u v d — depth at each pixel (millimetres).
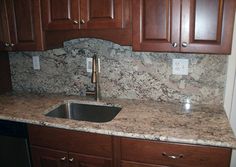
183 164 1274
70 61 2021
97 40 1888
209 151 1213
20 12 1705
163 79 1790
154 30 1397
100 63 1926
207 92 1719
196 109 1646
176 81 1764
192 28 1334
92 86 2020
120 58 1858
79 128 1381
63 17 1569
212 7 1281
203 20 1310
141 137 1272
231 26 1274
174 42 1379
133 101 1860
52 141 1505
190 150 1239
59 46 1907
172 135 1244
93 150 1421
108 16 1461
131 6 1428
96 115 1896
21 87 2252
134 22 1416
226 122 1411
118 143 1355
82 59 1980
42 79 2162
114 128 1348
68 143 1466
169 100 1817
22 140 1576
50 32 1749
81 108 1936
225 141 1171
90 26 1512
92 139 1402
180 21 1339
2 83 2164
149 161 1328
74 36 1680
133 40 1447
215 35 1312
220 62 1637
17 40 1772
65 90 2115
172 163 1290
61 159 1513
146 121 1443
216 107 1680
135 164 1358
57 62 2064
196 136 1227
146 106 1730
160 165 1314
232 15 1258
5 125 1611
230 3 1246
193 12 1312
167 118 1487
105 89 1970
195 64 1688
